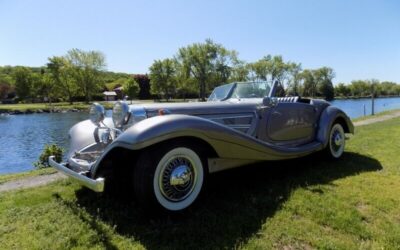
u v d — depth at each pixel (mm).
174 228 2857
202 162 3264
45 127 26797
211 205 3355
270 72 60219
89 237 2727
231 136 3363
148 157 2918
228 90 5242
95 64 60656
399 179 4266
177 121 2979
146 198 2920
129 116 3545
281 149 4059
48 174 5273
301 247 2555
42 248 2572
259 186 3963
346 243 2576
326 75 72938
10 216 3250
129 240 2664
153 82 65188
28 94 64062
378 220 3021
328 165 5031
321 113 5320
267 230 2811
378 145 6824
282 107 4688
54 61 59938
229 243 2592
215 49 58406
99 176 3229
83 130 4086
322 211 3178
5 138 20344
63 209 3379
